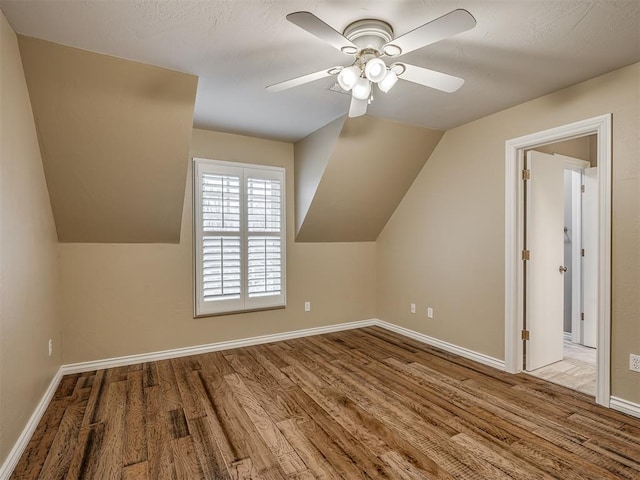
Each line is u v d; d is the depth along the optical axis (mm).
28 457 1924
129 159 2754
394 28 1916
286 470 1821
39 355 2383
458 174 3568
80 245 3166
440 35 1523
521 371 3123
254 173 3877
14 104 1940
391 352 3686
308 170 3877
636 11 1736
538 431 2170
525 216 3117
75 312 3150
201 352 3686
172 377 3035
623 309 2355
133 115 2504
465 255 3504
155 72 2330
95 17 1789
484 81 2543
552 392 2713
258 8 1724
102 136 2555
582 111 2553
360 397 2643
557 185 3326
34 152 2357
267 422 2287
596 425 2229
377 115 3227
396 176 3979
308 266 4352
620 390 2391
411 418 2334
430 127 3586
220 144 3744
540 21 1827
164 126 2633
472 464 1864
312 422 2287
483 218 3311
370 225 4523
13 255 1896
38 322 2381
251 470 1822
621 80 2346
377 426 2238
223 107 3035
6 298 1773
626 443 2039
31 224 2264
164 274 3506
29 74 2123
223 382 2928
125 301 3348
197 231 3574
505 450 1983
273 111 3143
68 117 2385
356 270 4707
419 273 4090
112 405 2520
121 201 3002
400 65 1845
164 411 2432
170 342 3545
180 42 2027
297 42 2035
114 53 2133
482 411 2426
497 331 3201
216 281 3670
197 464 1871
